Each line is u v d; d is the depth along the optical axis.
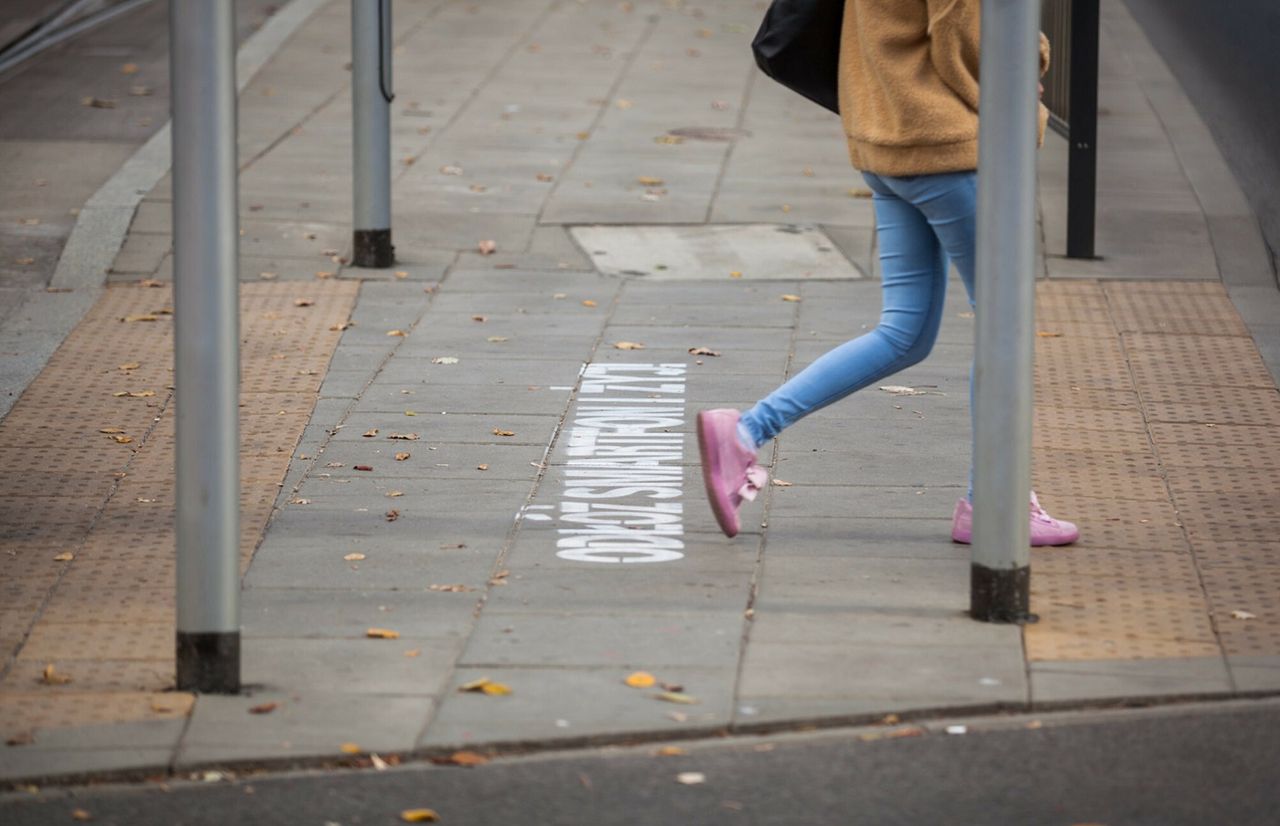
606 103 17.98
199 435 5.57
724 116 17.50
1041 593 6.61
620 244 12.97
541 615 6.38
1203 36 17.11
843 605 6.48
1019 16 5.92
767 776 5.12
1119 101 17.42
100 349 10.39
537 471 8.20
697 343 10.52
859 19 6.76
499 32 21.80
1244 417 9.12
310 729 5.38
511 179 14.80
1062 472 8.18
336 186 14.47
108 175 14.54
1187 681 5.77
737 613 6.39
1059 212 13.66
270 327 10.81
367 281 11.93
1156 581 6.76
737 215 13.77
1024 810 4.90
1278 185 13.02
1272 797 4.98
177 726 5.40
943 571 6.86
